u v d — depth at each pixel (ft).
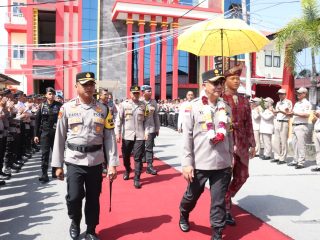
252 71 100.63
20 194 22.98
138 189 24.13
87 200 15.11
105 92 30.48
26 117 34.32
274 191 23.02
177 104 75.92
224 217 14.53
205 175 14.80
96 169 14.92
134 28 110.93
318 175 27.91
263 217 18.15
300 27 46.01
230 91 16.88
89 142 14.64
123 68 110.83
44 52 107.34
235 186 16.94
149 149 29.25
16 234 16.03
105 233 16.19
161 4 102.94
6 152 28.12
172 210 19.42
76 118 14.61
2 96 25.95
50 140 26.45
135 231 16.38
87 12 110.01
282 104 32.60
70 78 108.68
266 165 32.35
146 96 29.32
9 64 111.24
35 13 108.06
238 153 16.56
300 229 16.48
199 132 14.75
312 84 46.98
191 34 17.81
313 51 45.83
